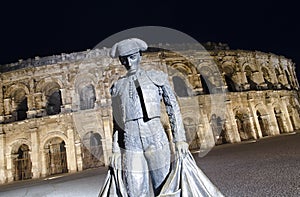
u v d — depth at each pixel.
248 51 50.59
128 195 4.55
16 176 36.47
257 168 12.59
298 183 8.41
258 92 46.78
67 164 34.59
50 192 15.02
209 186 4.71
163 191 4.50
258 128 44.22
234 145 34.31
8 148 36.50
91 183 15.55
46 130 36.31
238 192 8.30
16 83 39.75
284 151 17.78
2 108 39.16
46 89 39.97
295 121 51.34
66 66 38.34
